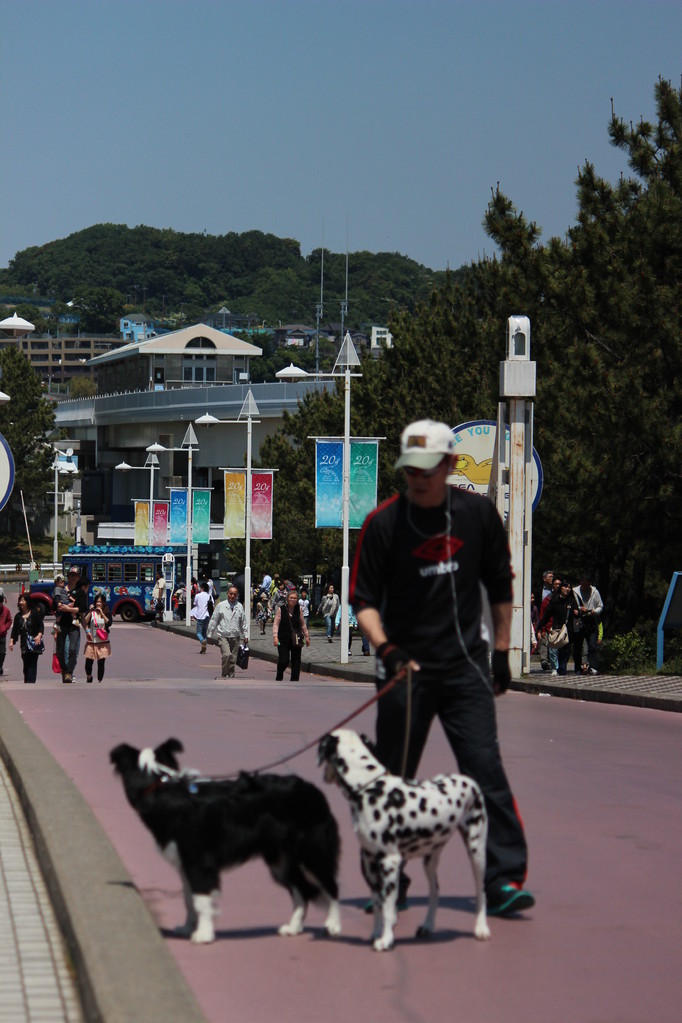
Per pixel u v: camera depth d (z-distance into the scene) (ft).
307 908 23.99
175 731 58.85
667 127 113.70
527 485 94.27
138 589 266.16
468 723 24.14
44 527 548.31
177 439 401.90
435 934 24.25
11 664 137.90
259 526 188.34
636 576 122.72
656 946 24.12
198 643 193.77
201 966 21.98
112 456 469.16
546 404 112.98
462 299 169.07
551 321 119.75
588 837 34.19
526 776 44.98
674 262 108.27
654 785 43.09
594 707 75.77
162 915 25.26
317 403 244.42
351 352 130.00
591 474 104.88
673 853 32.30
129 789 22.77
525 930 24.86
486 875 25.18
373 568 24.09
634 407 101.50
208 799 22.57
